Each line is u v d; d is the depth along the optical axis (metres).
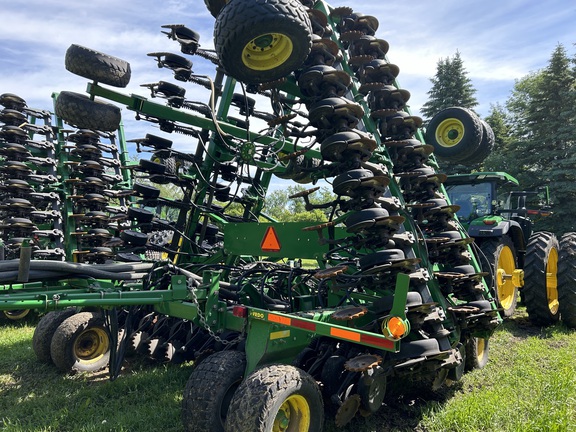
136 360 5.34
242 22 3.11
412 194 4.31
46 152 7.61
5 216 6.61
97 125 4.51
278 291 5.28
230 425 2.75
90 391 4.29
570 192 24.66
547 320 6.77
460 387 4.34
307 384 2.95
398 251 3.38
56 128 7.93
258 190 6.30
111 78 4.34
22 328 7.29
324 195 18.66
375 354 3.30
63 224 7.12
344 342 3.59
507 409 3.60
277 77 3.60
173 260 5.65
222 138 5.04
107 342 5.16
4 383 4.59
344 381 3.33
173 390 4.32
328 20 4.59
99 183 6.55
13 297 3.26
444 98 31.17
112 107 4.61
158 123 5.08
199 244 5.71
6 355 5.54
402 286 2.80
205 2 4.31
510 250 6.80
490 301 4.36
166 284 4.80
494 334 6.32
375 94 4.24
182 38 4.95
